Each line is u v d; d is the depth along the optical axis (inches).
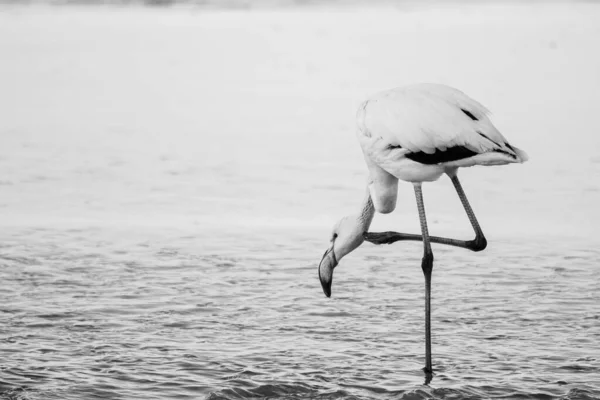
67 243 534.6
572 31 1353.3
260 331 395.9
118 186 659.4
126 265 494.6
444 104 343.9
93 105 940.0
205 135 811.4
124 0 1747.0
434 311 421.4
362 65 1136.8
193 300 438.0
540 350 371.6
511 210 601.3
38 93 997.2
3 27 1440.7
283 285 462.0
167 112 906.1
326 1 1736.0
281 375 346.3
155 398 324.2
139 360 360.2
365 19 1515.7
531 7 1647.4
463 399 324.2
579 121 839.1
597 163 704.4
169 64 1168.2
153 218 589.3
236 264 497.7
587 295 443.2
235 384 334.6
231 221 582.9
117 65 1162.6
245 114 894.4
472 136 336.8
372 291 452.8
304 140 790.5
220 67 1146.0
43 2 1720.0
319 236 552.7
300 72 1106.1
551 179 666.8
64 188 653.3
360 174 689.0
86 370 349.1
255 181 670.5
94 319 409.4
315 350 372.8
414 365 357.1
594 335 388.5
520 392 329.1
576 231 558.3
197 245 533.0
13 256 508.1
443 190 647.1
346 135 808.9
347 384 338.0
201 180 674.2
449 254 516.1
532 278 470.9
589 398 322.3
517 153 341.1
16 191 643.5
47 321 405.7
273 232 559.5
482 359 362.6
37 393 326.3
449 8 1649.9
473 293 447.8
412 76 1063.6
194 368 352.5
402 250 525.7
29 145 773.3
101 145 775.7
